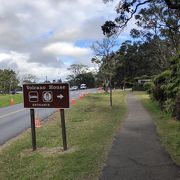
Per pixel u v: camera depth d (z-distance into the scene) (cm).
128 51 9481
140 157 1073
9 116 2658
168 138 1376
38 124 1906
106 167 966
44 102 1225
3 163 1091
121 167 964
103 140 1373
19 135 1716
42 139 1461
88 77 13112
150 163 1000
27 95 1237
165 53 4731
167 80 2427
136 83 7562
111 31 2098
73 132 1608
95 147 1234
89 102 3756
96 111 2694
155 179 853
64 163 1026
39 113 2744
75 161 1044
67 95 1210
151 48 5372
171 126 1698
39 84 1223
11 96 5628
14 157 1166
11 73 11231
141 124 1848
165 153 1122
